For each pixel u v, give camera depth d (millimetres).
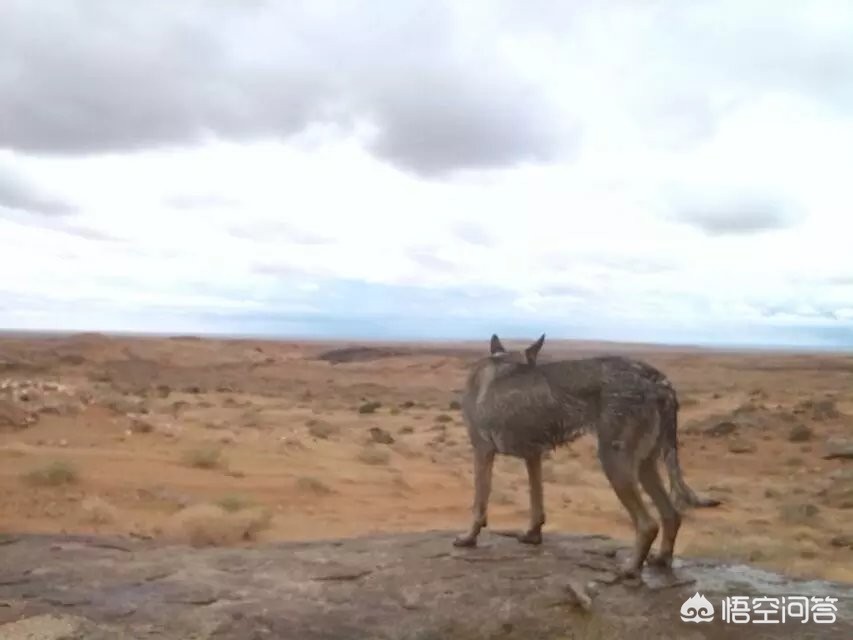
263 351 83250
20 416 22391
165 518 13781
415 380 67062
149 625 7223
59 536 10727
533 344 8992
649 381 8172
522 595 7891
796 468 26500
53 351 58156
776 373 81875
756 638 7074
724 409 41406
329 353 98250
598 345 190750
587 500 19344
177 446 20984
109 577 8602
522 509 17172
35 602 7773
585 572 8508
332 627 7266
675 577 8422
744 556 13484
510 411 8750
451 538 10117
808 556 14312
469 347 144875
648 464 8555
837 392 53500
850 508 20062
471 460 25641
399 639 7090
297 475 18594
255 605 7723
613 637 7113
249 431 25688
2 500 14195
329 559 9180
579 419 8328
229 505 14742
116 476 16781
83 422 23062
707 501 8195
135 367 57562
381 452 23531
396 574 8555
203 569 8906
